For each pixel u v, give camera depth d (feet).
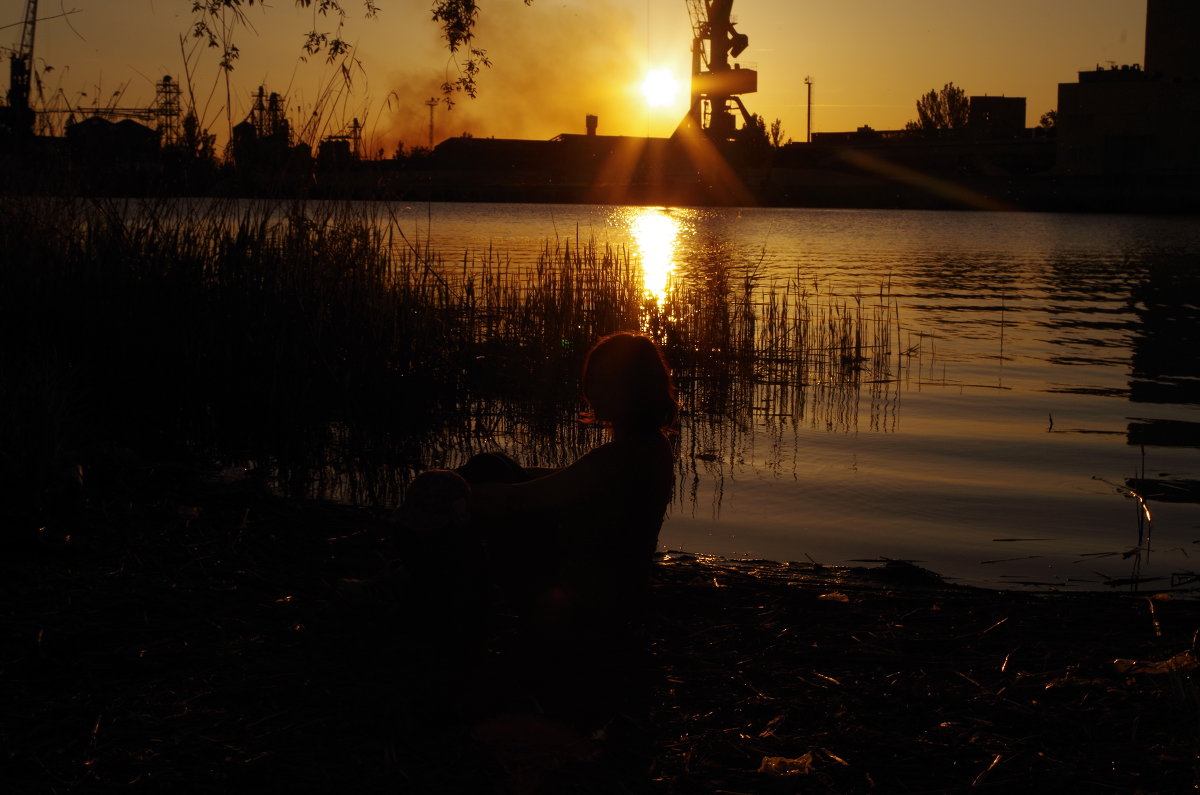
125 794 8.50
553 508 10.96
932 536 18.92
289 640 11.70
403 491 21.04
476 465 11.72
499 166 335.67
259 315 27.07
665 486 11.28
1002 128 437.58
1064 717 10.35
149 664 10.79
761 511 20.56
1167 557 17.69
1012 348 43.88
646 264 85.05
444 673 11.07
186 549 14.42
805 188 350.84
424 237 95.71
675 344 35.60
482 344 32.22
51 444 16.90
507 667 11.38
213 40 29.55
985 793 9.02
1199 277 82.99
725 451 25.88
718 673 11.41
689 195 349.00
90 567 13.38
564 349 32.09
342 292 28.76
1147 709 10.51
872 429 28.48
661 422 11.21
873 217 253.24
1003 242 140.77
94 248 28.07
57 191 29.07
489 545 11.40
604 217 196.13
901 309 58.13
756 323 45.93
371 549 15.20
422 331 29.78
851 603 14.12
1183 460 24.86
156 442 23.40
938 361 40.34
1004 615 13.69
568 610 11.44
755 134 369.50
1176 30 345.51
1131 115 297.74
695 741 9.86
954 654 12.17
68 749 9.09
